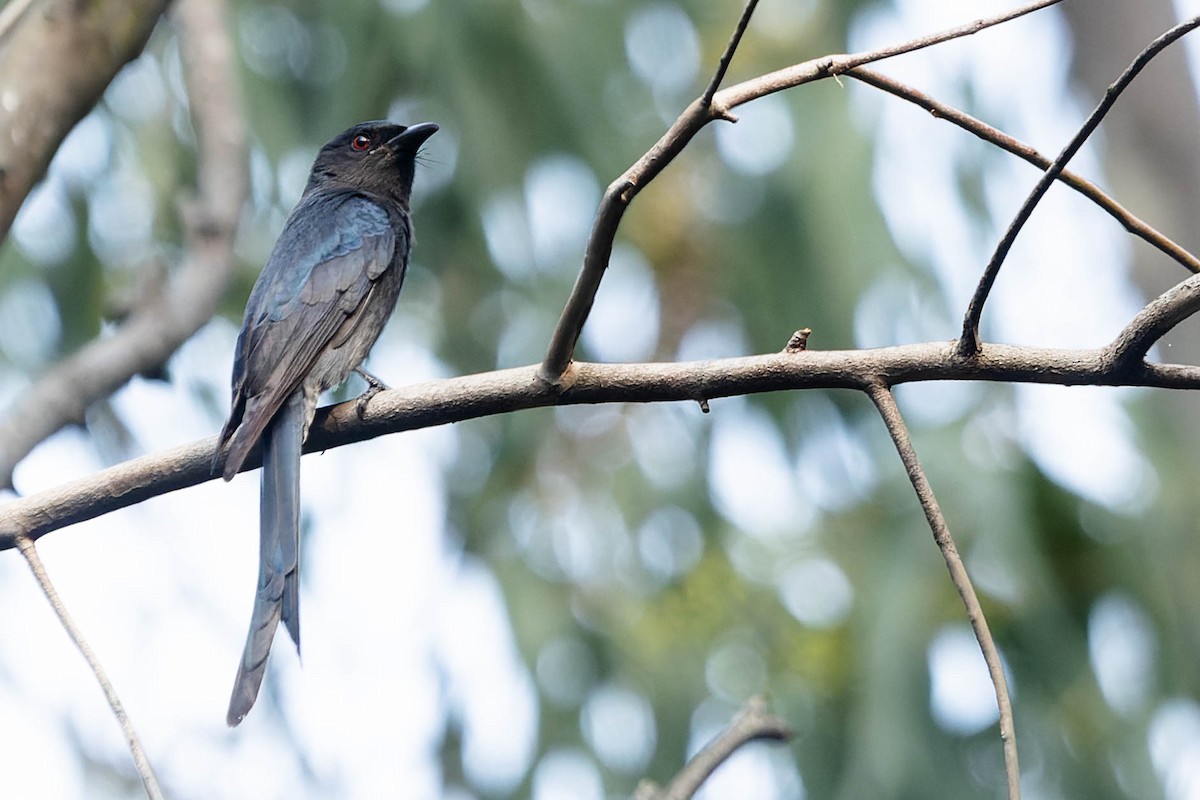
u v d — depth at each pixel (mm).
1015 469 12148
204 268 10539
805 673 13453
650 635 13703
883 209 13109
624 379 6520
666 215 13898
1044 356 6055
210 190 10938
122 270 12797
